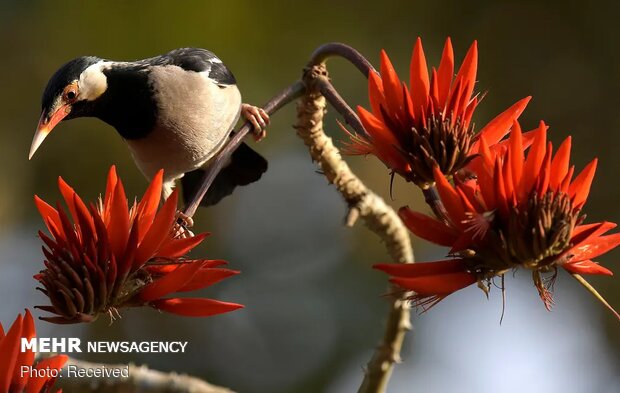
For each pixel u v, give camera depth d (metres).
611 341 13.19
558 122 12.68
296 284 13.38
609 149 12.59
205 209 13.27
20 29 11.43
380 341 6.04
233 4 11.15
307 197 13.64
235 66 11.22
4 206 11.77
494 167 3.97
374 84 4.53
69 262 4.02
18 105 11.62
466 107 4.46
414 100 4.45
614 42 12.62
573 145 12.68
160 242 4.09
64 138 11.65
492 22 12.52
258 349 13.15
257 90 11.34
